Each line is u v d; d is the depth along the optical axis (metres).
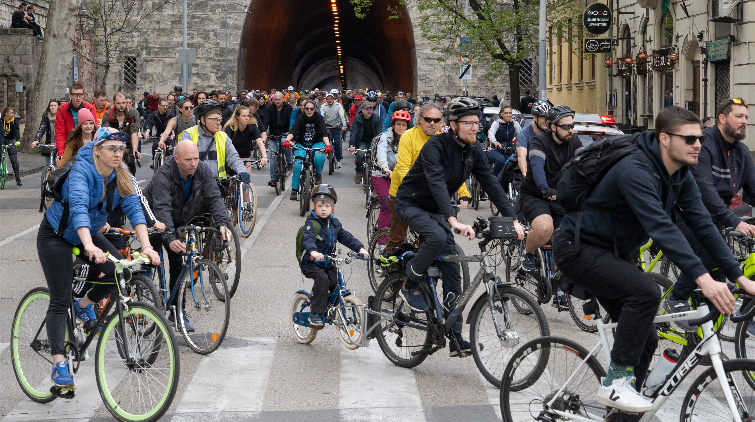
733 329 6.20
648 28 29.39
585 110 37.62
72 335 5.66
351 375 6.34
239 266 8.72
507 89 54.28
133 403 5.34
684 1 25.67
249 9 55.03
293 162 17.33
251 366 6.57
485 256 6.06
